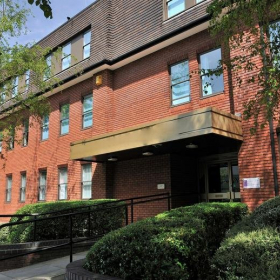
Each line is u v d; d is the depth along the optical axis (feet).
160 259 13.78
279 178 26.66
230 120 28.17
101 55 44.32
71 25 51.85
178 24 36.50
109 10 45.55
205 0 34.65
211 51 34.58
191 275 14.25
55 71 52.29
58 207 32.78
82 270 16.51
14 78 37.76
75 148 38.83
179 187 36.27
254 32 20.34
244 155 28.94
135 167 39.70
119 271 15.14
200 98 34.27
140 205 38.09
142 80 40.55
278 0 18.04
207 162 37.86
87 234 31.58
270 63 19.99
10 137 42.98
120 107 42.55
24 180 58.44
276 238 11.87
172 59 37.60
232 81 31.14
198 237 15.19
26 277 21.35
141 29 40.98
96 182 42.52
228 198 35.09
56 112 52.90
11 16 34.88
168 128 29.04
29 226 31.01
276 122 27.22
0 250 24.82
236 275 10.98
